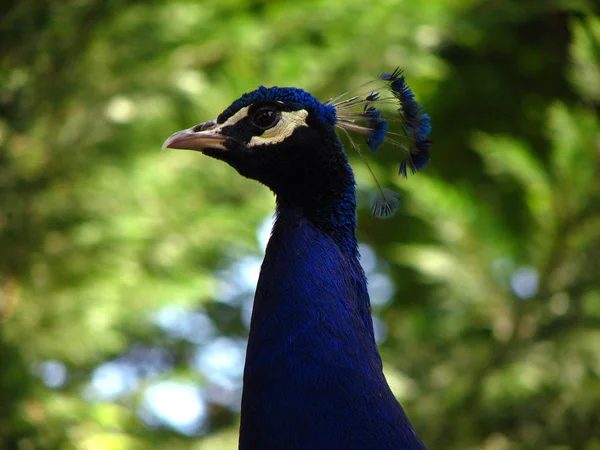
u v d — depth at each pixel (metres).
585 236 9.84
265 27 11.31
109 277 10.82
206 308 13.96
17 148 10.85
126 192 10.84
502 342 10.07
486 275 10.52
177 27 11.17
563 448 10.13
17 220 10.60
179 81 10.91
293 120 5.30
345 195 5.32
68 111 11.03
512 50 13.79
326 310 4.72
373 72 11.04
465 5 11.82
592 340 9.77
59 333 10.41
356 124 5.79
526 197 11.41
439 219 10.71
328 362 4.59
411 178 10.70
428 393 10.48
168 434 12.05
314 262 4.89
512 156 10.26
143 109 10.83
